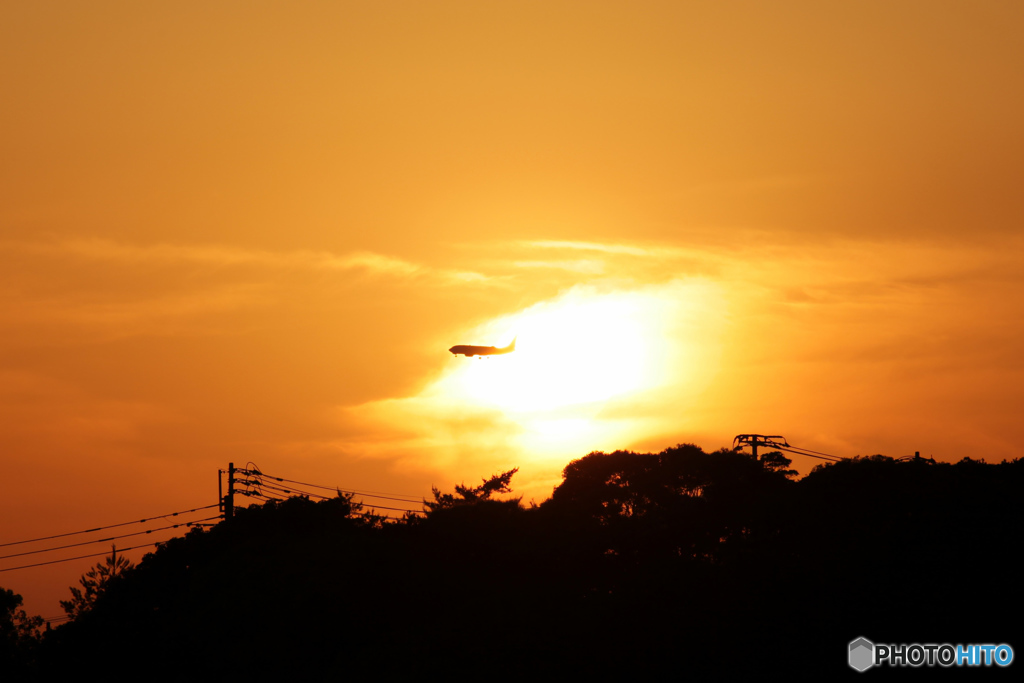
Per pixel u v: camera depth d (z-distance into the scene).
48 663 107.50
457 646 92.75
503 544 107.44
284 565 100.31
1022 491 105.81
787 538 104.88
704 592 99.00
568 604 99.56
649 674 89.31
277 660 92.94
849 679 87.31
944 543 98.25
